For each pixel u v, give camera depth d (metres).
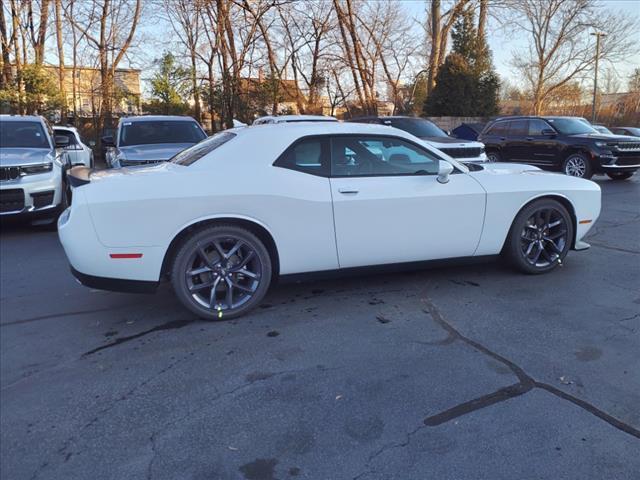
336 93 25.17
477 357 3.32
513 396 2.85
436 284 4.75
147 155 8.41
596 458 2.34
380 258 4.35
